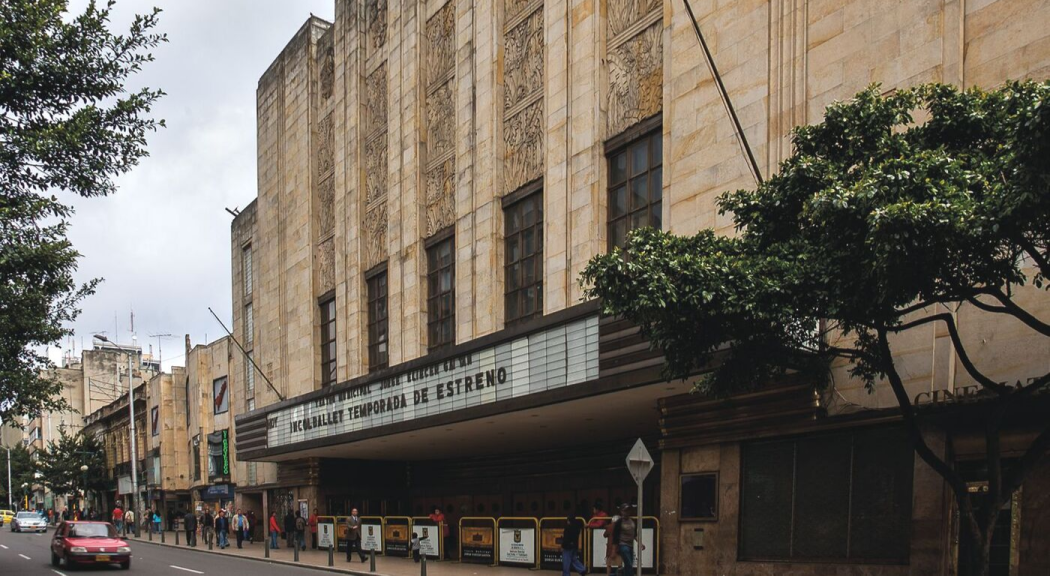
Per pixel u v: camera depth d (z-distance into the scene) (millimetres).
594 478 26203
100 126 15414
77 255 17078
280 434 32406
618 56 20719
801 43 15992
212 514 43906
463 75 25828
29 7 14305
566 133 21672
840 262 9594
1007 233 8414
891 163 9195
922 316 13344
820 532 14688
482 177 24641
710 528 16656
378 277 30797
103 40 15094
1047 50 12188
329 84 35312
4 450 97188
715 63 17719
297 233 36969
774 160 16188
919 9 14008
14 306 18297
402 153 28875
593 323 17719
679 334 11281
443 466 33938
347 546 25812
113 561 24219
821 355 11570
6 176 15172
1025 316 9258
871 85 11180
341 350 32219
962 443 12547
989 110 9961
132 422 49062
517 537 22234
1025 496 11508
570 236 21266
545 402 18781
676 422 17609
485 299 24109
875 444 13906
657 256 11102
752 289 10344
